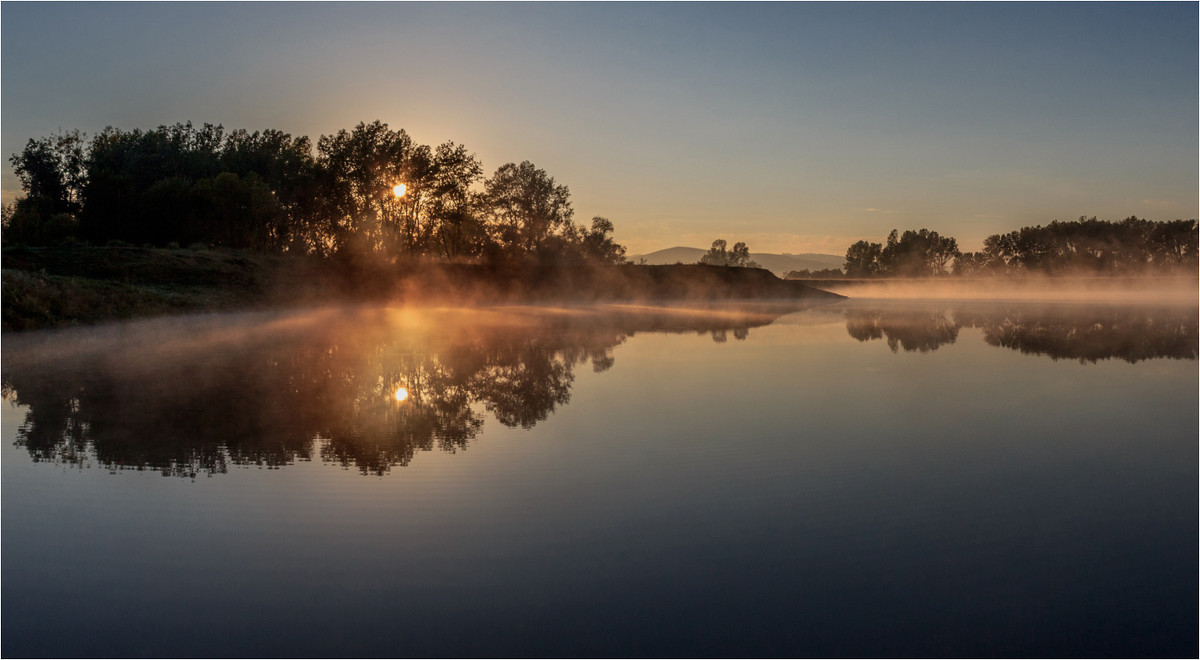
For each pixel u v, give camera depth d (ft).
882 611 15.99
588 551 18.93
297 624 15.42
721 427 32.40
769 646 14.62
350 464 26.27
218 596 16.56
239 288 105.50
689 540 19.65
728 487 24.00
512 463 26.50
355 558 18.47
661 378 46.52
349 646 14.61
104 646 14.57
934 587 17.08
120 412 34.60
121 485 23.77
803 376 47.44
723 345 66.59
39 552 18.75
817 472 25.72
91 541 19.43
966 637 14.94
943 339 73.31
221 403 36.94
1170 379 46.60
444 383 44.04
